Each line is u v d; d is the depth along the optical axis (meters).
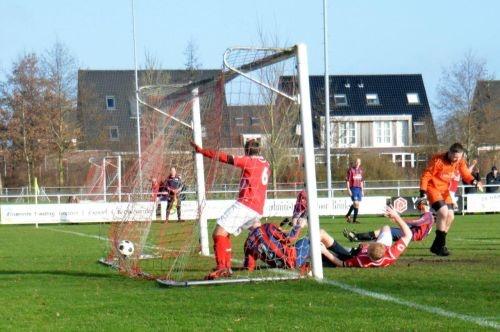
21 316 9.68
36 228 32.97
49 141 70.06
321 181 55.31
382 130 89.25
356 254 14.36
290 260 13.53
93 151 70.75
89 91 74.75
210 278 12.59
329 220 34.75
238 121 15.16
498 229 26.58
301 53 12.79
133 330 8.66
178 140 16.23
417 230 19.92
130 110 83.38
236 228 12.71
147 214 15.23
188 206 22.95
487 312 9.36
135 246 14.83
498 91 66.75
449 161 16.84
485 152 64.81
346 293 11.02
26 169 73.19
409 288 11.47
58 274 14.43
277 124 23.55
